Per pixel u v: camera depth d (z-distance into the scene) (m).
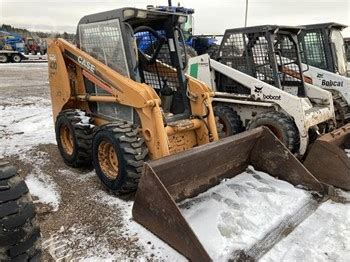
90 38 4.60
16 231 2.06
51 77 5.15
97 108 4.76
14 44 26.69
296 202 3.62
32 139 6.28
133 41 4.14
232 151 3.85
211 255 2.78
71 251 3.03
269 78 6.05
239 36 6.32
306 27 7.59
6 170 2.14
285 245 3.07
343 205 3.78
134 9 4.09
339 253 3.02
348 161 4.15
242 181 3.98
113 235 3.24
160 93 4.80
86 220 3.51
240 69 6.43
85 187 4.26
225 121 6.27
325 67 7.53
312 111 5.66
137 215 3.32
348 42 10.23
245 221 3.22
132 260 2.91
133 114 4.14
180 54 4.60
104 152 4.10
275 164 4.07
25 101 10.28
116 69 4.32
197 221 3.21
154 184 3.04
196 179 3.62
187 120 4.44
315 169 4.35
